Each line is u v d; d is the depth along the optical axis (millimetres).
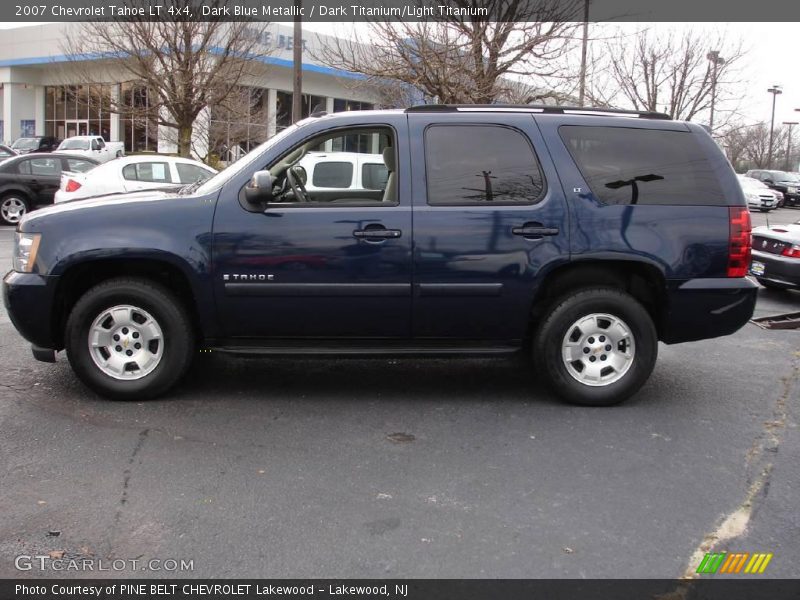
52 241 5000
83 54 20656
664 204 5191
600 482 4098
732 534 3549
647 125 5320
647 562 3283
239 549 3340
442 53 12930
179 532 3477
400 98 15094
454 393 5656
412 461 4336
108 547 3340
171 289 5395
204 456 4344
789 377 6348
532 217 5078
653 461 4410
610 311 5203
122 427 4762
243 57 19484
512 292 5105
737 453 4562
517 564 3246
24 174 16781
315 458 4352
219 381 5832
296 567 3201
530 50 13086
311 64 32781
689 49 23969
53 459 4246
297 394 5555
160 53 18312
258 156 5141
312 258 5012
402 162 5125
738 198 5266
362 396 5543
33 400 5238
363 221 5012
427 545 3391
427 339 5234
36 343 5172
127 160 13281
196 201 5059
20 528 3482
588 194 5137
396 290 5059
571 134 5238
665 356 7066
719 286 5184
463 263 5055
